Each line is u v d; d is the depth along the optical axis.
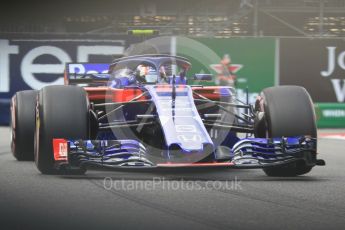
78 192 17.64
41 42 49.34
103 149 19.42
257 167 19.41
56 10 71.00
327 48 49.78
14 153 26.22
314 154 20.27
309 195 17.48
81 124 20.31
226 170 23.20
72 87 21.03
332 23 65.25
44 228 13.58
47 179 20.05
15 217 14.58
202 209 15.45
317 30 65.69
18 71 49.53
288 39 49.69
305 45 49.78
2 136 40.75
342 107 50.00
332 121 50.00
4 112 49.91
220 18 67.31
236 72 49.38
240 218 14.48
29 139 25.72
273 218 14.48
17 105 25.98
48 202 16.23
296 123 20.78
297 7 63.50
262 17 64.62
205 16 67.31
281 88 21.61
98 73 26.27
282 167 21.22
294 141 20.23
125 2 70.19
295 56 49.78
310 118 20.89
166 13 69.62
